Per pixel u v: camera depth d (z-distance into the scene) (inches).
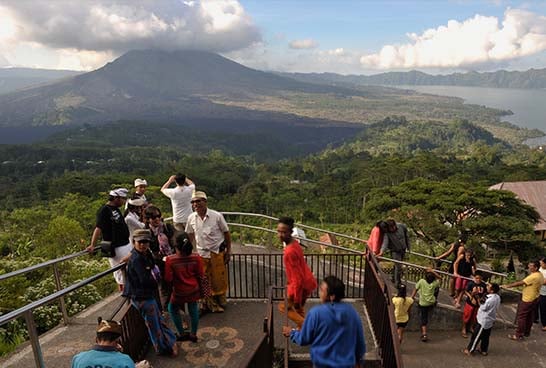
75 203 1343.5
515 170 3432.6
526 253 1043.3
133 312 186.1
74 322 221.8
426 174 3166.8
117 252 222.4
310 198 3661.4
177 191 279.9
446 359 295.3
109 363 122.3
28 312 144.9
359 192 3102.9
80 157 7711.6
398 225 328.2
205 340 208.7
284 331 168.6
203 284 202.8
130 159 7381.9
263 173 5831.7
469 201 1119.6
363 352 133.3
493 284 287.7
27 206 3427.7
